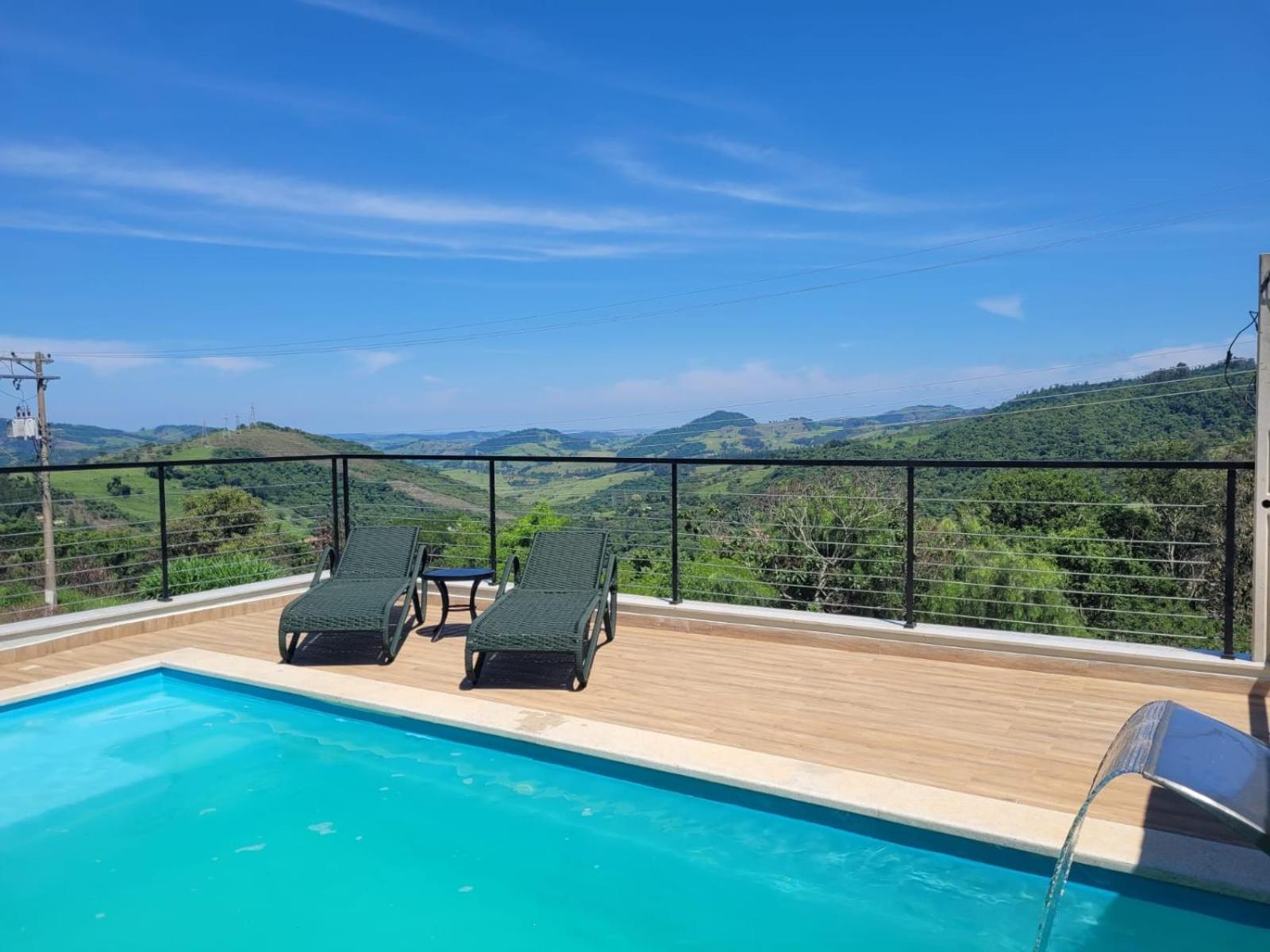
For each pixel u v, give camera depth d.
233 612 6.55
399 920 2.83
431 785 3.79
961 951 2.54
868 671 4.75
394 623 6.14
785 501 12.55
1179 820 2.91
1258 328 4.08
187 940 2.75
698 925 2.76
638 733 3.81
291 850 3.29
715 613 5.64
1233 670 4.27
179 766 4.03
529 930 2.76
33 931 2.81
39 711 4.71
